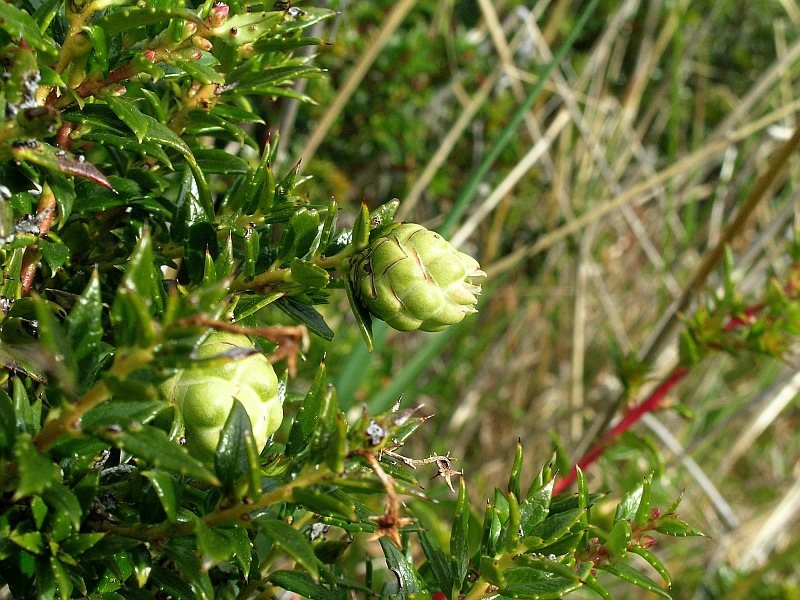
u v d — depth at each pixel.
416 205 0.76
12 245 0.18
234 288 0.20
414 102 0.66
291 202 0.21
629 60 0.90
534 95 0.44
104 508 0.17
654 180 0.56
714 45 0.95
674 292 0.70
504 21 0.77
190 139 0.22
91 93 0.18
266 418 0.18
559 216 0.74
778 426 0.81
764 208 0.71
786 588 0.53
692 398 0.69
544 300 0.75
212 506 0.17
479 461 0.72
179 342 0.15
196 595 0.18
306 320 0.20
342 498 0.17
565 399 0.74
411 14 0.66
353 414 0.51
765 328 0.36
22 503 0.17
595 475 0.65
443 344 0.49
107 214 0.22
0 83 0.17
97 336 0.16
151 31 0.19
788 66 0.69
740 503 0.74
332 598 0.19
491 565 0.18
